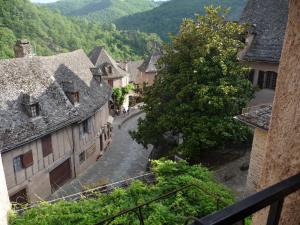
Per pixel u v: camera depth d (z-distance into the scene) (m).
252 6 19.42
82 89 22.95
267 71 17.06
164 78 16.67
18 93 16.67
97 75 26.61
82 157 21.41
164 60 16.84
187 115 15.04
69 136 19.23
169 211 6.27
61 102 18.88
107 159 24.02
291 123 1.83
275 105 1.96
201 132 14.35
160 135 18.58
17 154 15.20
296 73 1.80
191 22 16.33
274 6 18.53
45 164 17.20
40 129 16.41
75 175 20.30
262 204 1.31
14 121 15.49
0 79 16.45
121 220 5.98
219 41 15.15
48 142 17.31
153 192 7.04
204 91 14.32
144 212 6.30
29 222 6.43
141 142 18.08
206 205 6.55
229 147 16.33
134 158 23.95
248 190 10.59
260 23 18.41
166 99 17.17
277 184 1.41
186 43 16.17
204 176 8.05
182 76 15.48
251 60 17.33
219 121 14.38
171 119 15.16
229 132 14.57
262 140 9.70
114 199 6.80
